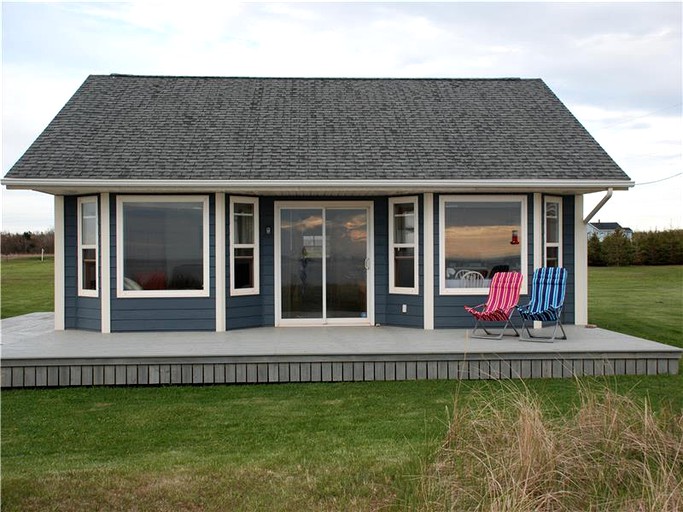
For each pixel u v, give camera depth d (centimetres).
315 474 484
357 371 842
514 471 435
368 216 1165
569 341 949
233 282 1101
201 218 1080
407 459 507
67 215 1109
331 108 1280
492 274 1109
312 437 591
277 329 1110
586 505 417
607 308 1642
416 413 676
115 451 557
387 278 1160
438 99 1331
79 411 699
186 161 1070
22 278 2575
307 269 1165
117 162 1055
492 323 1100
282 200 1148
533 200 1102
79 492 450
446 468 464
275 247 1151
